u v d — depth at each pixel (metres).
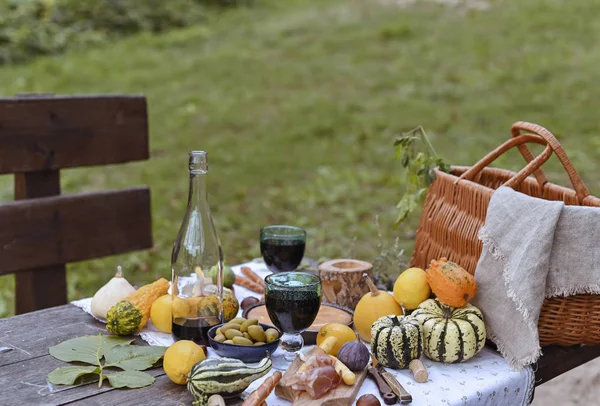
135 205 2.98
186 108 7.83
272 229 1.97
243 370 1.36
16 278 2.86
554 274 1.55
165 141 6.86
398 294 1.66
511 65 8.82
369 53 9.74
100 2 11.10
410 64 9.17
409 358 1.50
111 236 2.93
